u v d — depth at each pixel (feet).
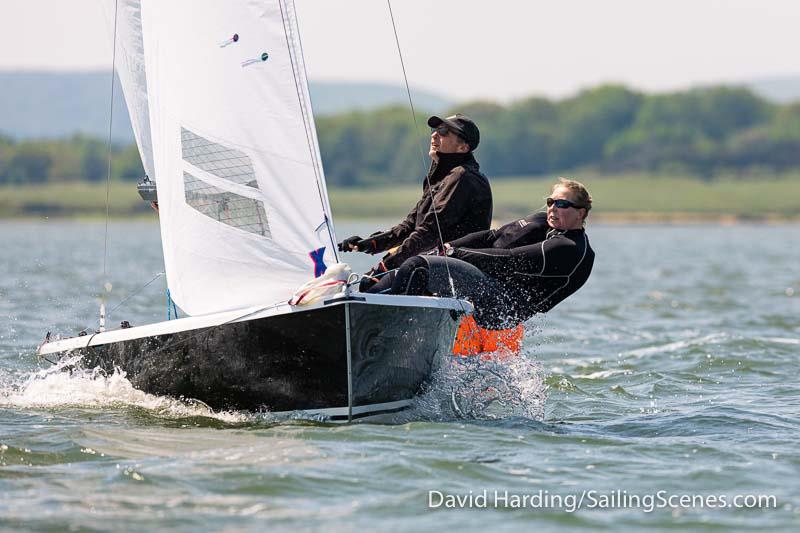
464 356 82.94
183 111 80.53
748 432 79.61
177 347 79.56
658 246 492.13
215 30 79.56
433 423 77.20
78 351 88.63
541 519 58.34
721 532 56.70
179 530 55.47
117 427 76.38
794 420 84.58
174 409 81.82
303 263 78.28
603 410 89.71
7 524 56.08
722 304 197.47
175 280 81.66
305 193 78.07
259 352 75.56
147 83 82.28
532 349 131.54
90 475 64.54
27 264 289.33
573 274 83.05
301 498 60.59
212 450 69.51
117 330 84.38
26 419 79.46
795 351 128.26
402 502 60.39
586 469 67.82
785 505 61.00
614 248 469.57
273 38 78.28
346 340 72.23
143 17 81.92
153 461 67.26
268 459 67.41
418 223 86.48
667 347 132.57
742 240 570.46
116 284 224.12
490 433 75.61
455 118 85.61
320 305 71.97
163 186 81.76
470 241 84.58
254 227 79.25
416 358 77.71
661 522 58.08
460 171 84.38
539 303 83.92
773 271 306.76
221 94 79.51
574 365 117.19
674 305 194.59
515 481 64.85
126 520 56.85
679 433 79.10
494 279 82.28
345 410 75.00
